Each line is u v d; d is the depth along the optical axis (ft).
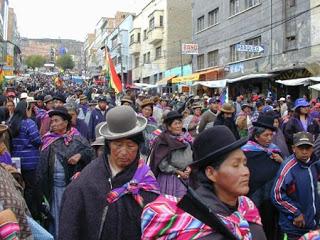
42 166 17.85
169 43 145.38
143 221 7.88
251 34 85.30
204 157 7.49
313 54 66.54
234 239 7.21
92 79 235.61
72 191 10.59
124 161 10.68
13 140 23.11
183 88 107.65
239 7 90.94
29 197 21.48
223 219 7.31
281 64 74.28
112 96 72.38
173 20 145.59
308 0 67.51
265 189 17.20
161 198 8.26
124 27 207.10
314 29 66.33
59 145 18.02
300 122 30.94
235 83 85.35
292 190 15.67
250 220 8.07
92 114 37.60
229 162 7.45
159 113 41.75
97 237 10.31
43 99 46.60
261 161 17.20
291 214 15.58
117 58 212.43
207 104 54.08
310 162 15.83
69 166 17.79
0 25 229.66
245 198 8.36
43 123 29.58
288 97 60.29
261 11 81.30
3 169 10.14
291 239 15.74
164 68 147.54
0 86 96.37
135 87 123.85
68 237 10.22
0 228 8.02
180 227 7.37
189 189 7.51
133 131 10.58
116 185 10.61
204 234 7.22
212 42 104.73
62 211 10.55
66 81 257.55
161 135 19.61
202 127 33.99
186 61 145.07
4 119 33.04
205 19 109.09
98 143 16.74
